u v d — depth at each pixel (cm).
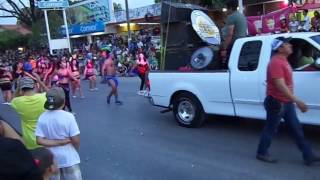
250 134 790
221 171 611
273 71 584
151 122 975
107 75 1304
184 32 973
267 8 2161
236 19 829
